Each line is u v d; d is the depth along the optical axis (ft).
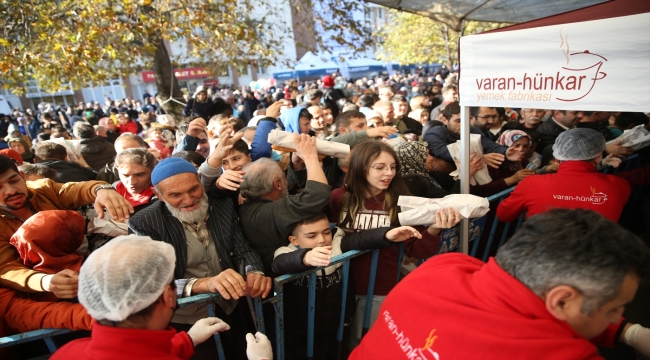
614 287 2.70
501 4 14.44
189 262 5.93
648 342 4.14
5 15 18.94
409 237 5.62
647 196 10.78
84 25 18.85
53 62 20.99
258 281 5.35
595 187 6.30
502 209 7.36
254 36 23.99
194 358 5.71
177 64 29.09
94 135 17.24
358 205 6.86
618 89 4.72
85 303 3.14
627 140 9.92
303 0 28.09
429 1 14.28
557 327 2.79
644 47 4.44
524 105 5.70
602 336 4.45
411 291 3.46
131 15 19.97
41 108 61.82
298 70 64.39
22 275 4.94
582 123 12.50
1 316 4.92
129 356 3.11
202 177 6.59
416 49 66.18
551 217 3.12
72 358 3.22
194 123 10.74
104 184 6.55
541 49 5.33
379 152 6.51
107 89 94.12
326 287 5.99
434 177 9.83
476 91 6.37
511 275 3.03
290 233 6.31
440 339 2.99
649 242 10.81
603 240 2.78
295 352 6.30
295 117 11.98
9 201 5.72
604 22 4.66
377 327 3.62
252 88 67.56
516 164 10.42
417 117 18.06
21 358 5.55
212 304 5.20
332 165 10.27
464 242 7.16
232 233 6.30
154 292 3.25
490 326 2.85
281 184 6.89
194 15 20.92
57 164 11.48
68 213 5.62
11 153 11.67
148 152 8.16
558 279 2.75
